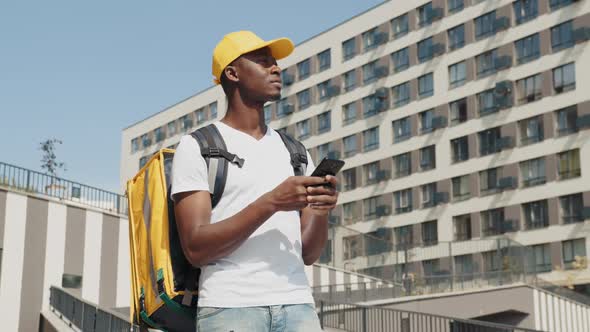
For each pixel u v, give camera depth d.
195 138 2.80
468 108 51.59
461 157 51.97
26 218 23.03
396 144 56.56
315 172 2.55
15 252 22.52
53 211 23.88
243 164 2.81
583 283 43.44
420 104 55.06
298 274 2.75
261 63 2.93
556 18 46.88
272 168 2.87
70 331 15.70
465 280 29.56
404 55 56.88
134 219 3.21
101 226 25.38
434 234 53.09
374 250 29.89
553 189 46.06
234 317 2.59
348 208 59.66
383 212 56.25
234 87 2.95
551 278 45.19
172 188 2.76
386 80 57.97
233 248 2.60
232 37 2.96
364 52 60.03
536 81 47.81
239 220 2.54
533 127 47.69
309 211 3.00
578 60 45.50
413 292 28.19
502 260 31.81
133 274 3.14
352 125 60.19
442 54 53.97
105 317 10.62
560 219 45.50
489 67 50.75
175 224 2.91
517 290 30.17
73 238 24.31
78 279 24.19
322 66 63.59
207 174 2.75
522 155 47.97
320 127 63.03
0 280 21.97
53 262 23.53
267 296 2.62
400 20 57.59
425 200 54.09
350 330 17.78
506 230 48.03
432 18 54.53
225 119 2.97
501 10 49.97
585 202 44.22
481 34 51.41
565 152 45.94
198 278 2.84
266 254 2.69
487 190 49.94
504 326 10.73
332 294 25.59
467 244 49.88
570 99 45.69
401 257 30.95
